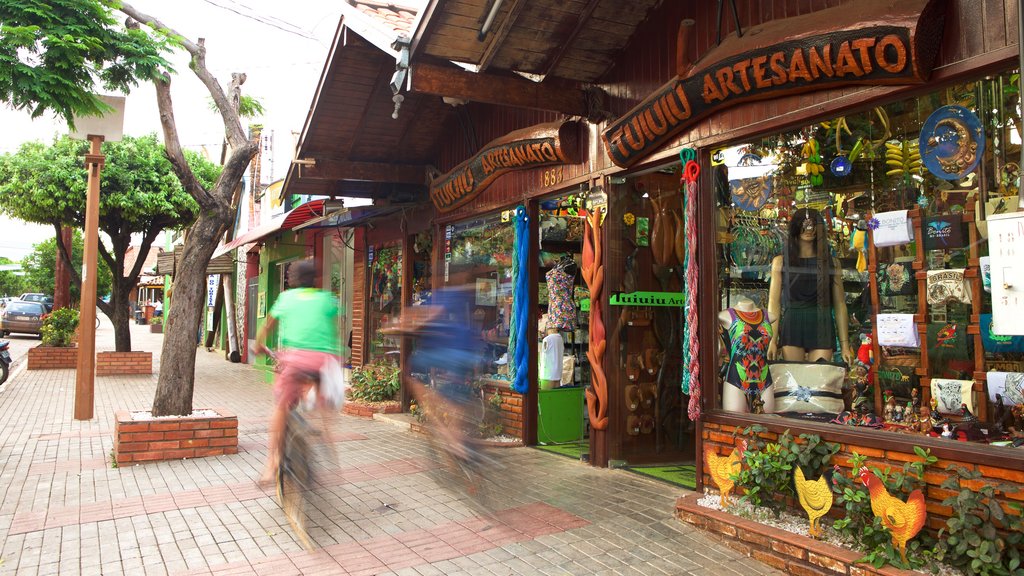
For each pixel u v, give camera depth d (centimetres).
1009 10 366
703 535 463
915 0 389
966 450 374
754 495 451
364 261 1247
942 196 436
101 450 738
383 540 459
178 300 736
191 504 536
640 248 686
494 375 830
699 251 546
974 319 417
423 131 936
